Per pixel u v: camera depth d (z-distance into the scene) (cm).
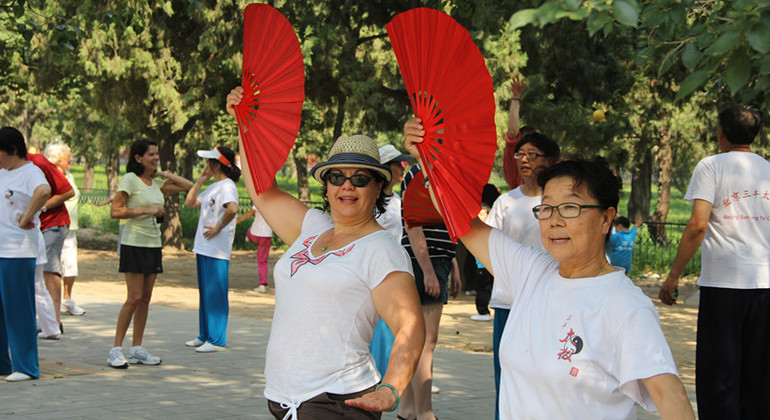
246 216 1592
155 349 905
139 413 623
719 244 491
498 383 498
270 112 367
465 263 1513
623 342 248
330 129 2502
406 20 289
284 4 1705
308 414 322
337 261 332
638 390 249
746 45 242
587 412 254
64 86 2195
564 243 265
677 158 3241
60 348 892
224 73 1897
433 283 565
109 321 1090
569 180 266
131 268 792
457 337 1078
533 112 1816
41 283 940
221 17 1730
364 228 348
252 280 1802
